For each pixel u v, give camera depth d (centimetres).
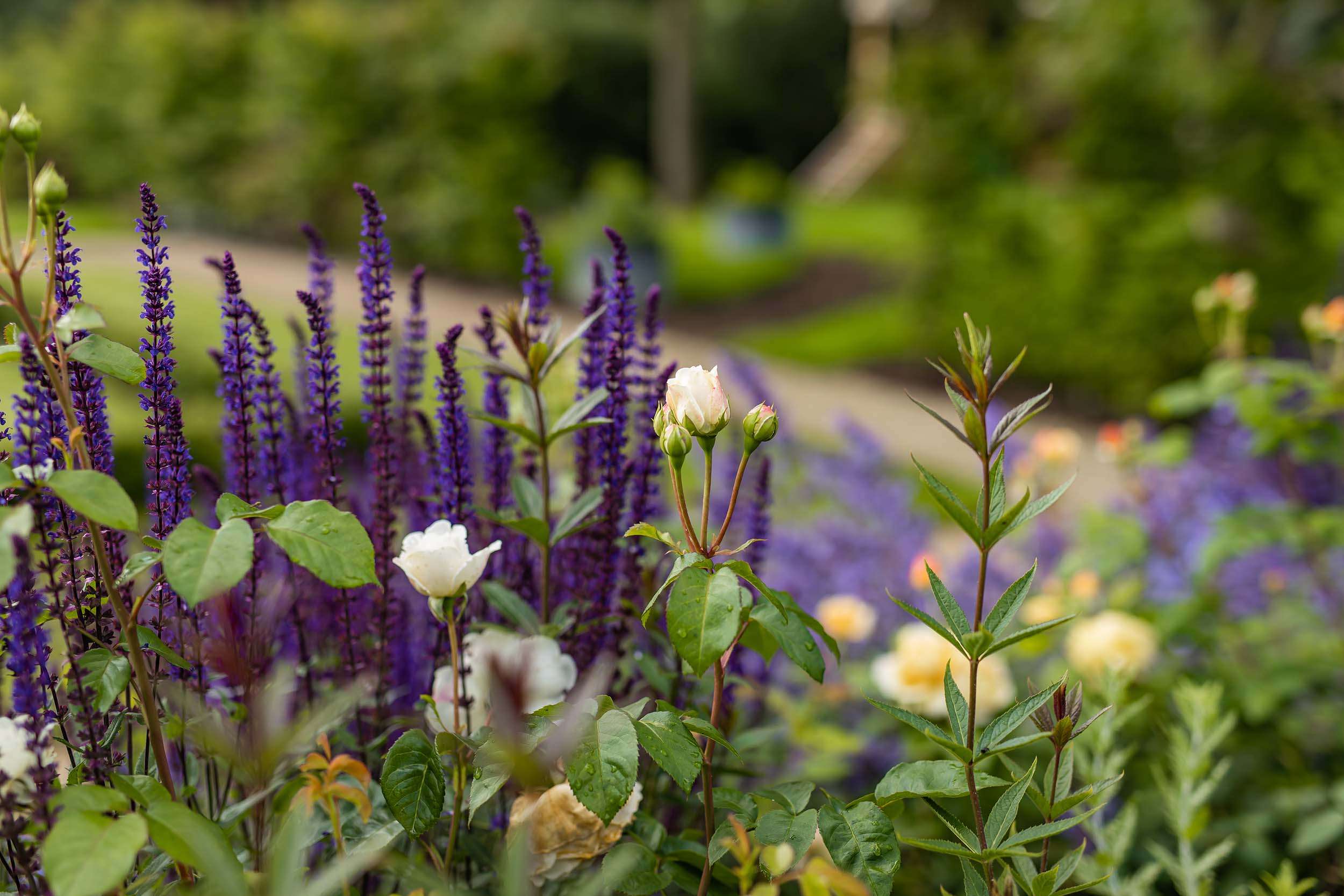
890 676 214
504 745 72
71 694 91
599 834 102
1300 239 722
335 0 1404
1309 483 282
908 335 928
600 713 95
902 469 557
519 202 1223
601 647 136
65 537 98
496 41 1255
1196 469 286
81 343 93
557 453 206
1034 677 233
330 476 124
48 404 98
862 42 2136
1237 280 257
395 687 141
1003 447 92
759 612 108
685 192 1995
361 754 127
